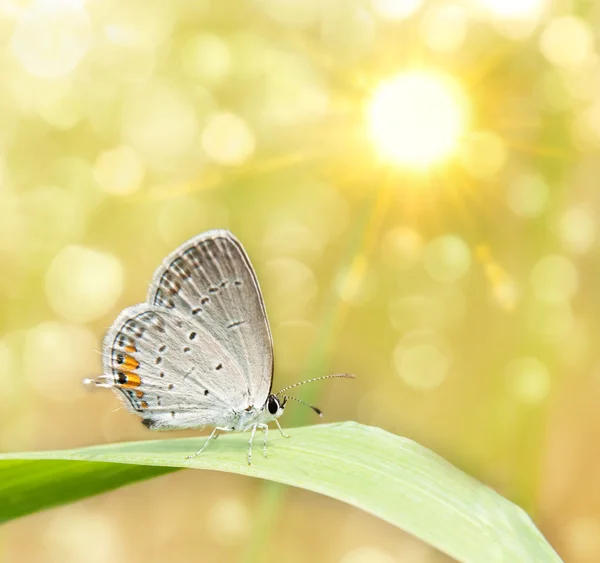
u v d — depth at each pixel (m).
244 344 0.18
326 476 0.16
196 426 0.18
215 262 0.18
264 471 0.16
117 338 0.18
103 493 0.17
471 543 0.16
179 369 0.18
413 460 0.17
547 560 0.16
